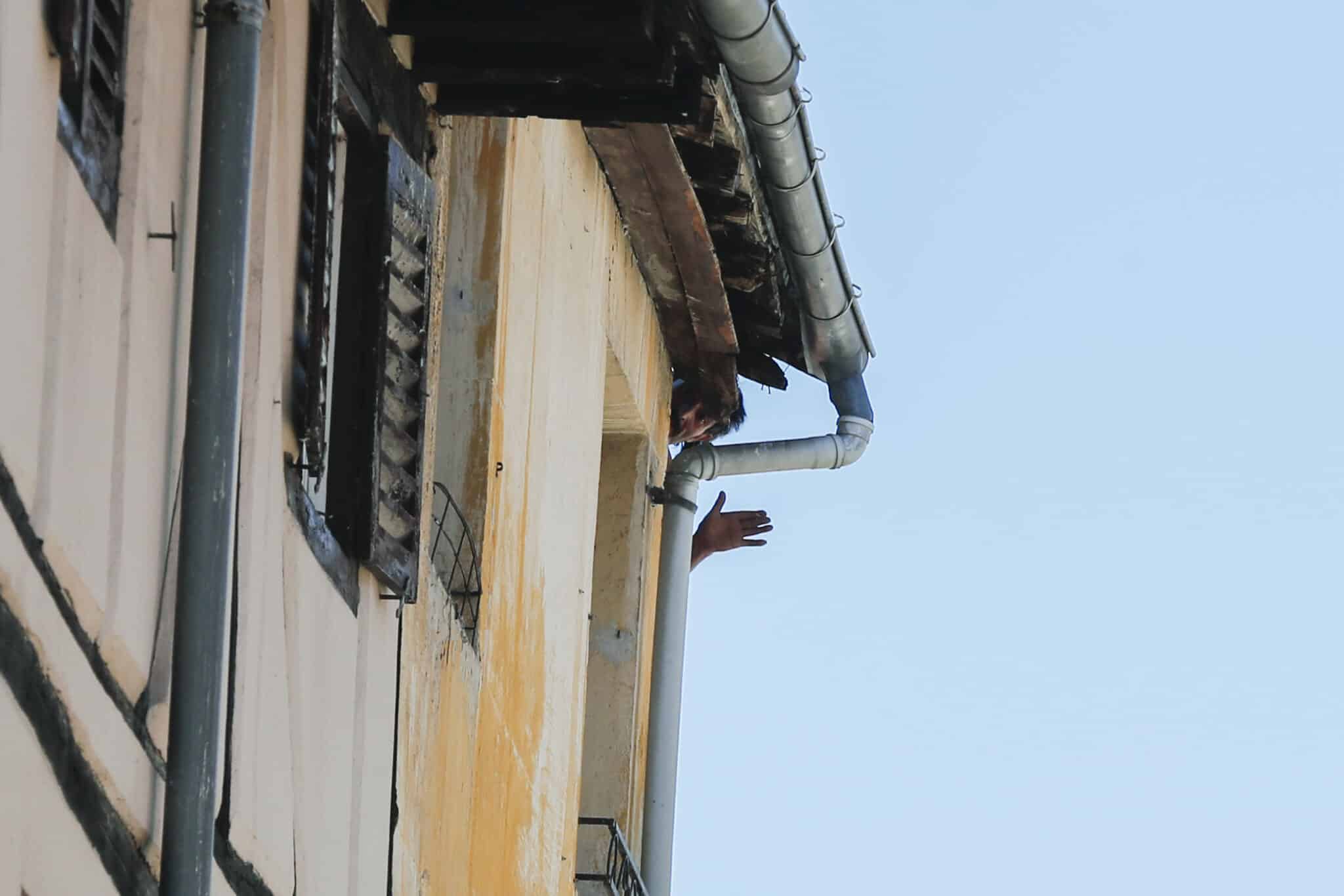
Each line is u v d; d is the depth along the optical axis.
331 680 17.98
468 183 24.92
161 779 13.96
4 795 11.96
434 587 21.31
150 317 13.89
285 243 16.50
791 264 32.62
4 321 11.99
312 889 17.59
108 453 13.34
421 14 19.16
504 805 25.25
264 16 15.70
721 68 26.73
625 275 31.66
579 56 19.69
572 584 29.12
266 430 16.20
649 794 34.44
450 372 24.52
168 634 14.12
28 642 12.29
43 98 12.37
